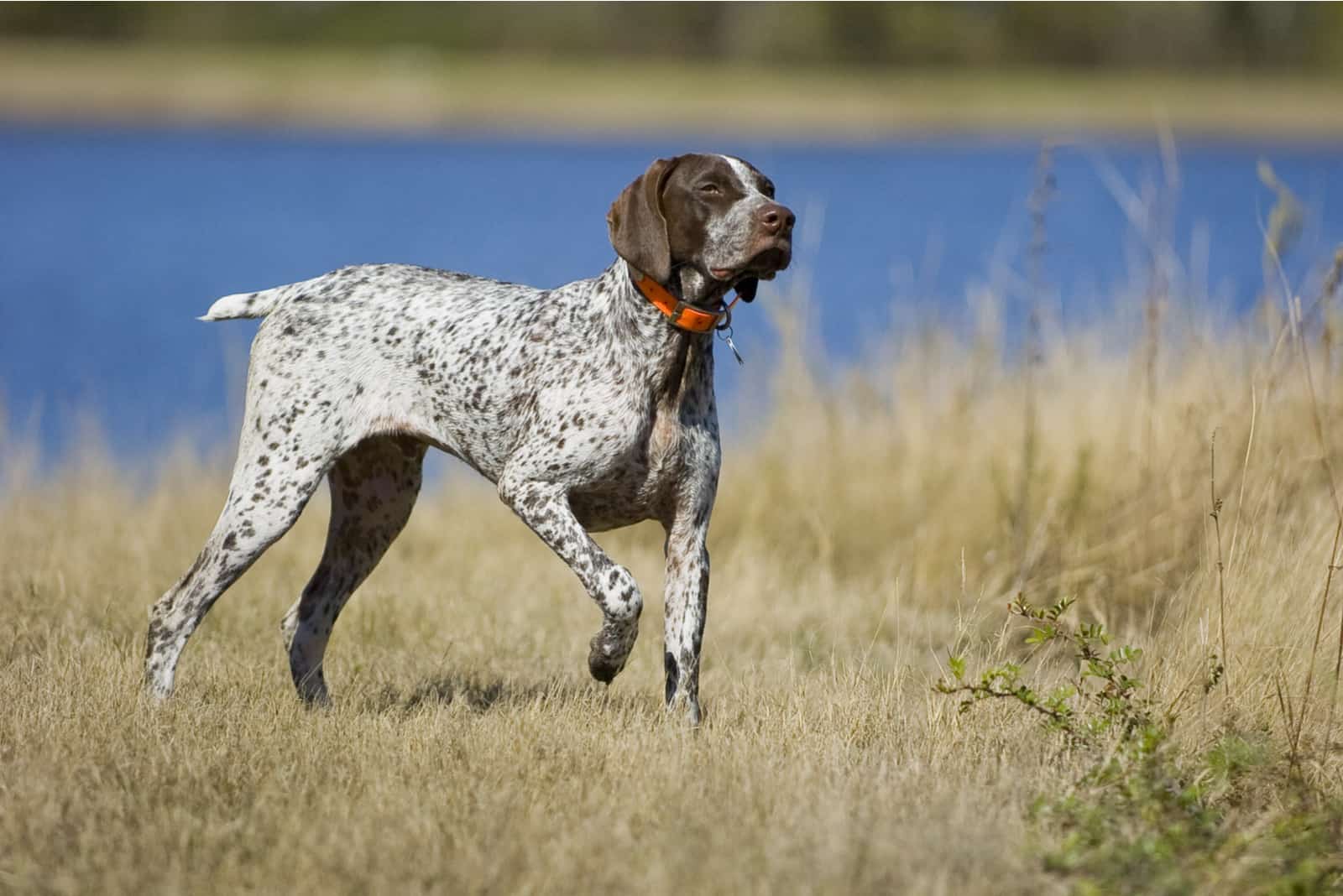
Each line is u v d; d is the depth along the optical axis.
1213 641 8.74
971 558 12.33
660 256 8.12
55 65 88.62
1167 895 5.97
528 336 8.52
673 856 6.13
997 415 13.51
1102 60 91.69
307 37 109.12
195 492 14.98
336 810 6.76
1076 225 40.34
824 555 12.87
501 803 6.80
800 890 5.87
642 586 12.38
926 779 7.17
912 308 15.05
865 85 87.50
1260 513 9.80
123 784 7.02
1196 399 11.61
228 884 6.04
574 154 63.91
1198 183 47.62
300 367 8.84
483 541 13.93
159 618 8.70
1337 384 11.27
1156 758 7.17
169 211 45.81
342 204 47.19
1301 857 6.43
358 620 10.80
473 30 106.69
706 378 8.48
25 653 9.58
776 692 9.01
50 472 16.48
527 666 10.10
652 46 103.25
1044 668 9.86
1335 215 38.66
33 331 28.91
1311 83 84.38
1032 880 6.11
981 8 93.44
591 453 8.24
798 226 40.94
